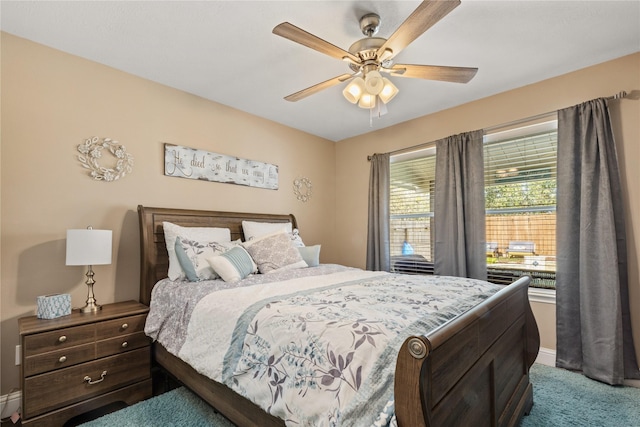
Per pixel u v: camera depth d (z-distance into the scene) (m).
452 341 1.07
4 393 1.94
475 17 1.89
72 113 2.27
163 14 1.86
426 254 3.55
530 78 2.67
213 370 1.55
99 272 2.36
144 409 1.90
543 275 2.78
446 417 0.99
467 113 3.16
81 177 2.29
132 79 2.58
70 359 1.81
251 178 3.40
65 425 1.83
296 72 2.56
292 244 2.88
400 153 3.70
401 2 1.77
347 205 4.26
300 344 1.20
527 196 2.88
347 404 0.97
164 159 2.74
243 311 1.54
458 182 3.08
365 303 1.47
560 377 2.35
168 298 2.09
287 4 1.78
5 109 2.00
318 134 4.14
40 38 2.09
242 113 3.36
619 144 2.34
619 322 2.21
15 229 2.02
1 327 1.95
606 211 2.28
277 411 1.19
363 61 1.86
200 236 2.59
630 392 2.12
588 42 2.15
